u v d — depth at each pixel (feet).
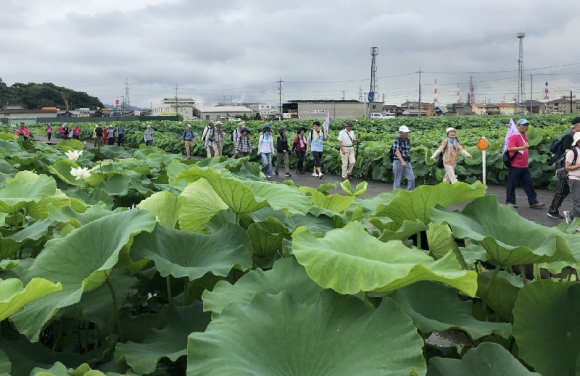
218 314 6.68
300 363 5.81
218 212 11.20
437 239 8.71
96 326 8.43
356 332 5.90
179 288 9.72
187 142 88.69
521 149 37.17
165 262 7.95
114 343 7.60
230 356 5.56
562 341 6.85
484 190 9.49
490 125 142.20
